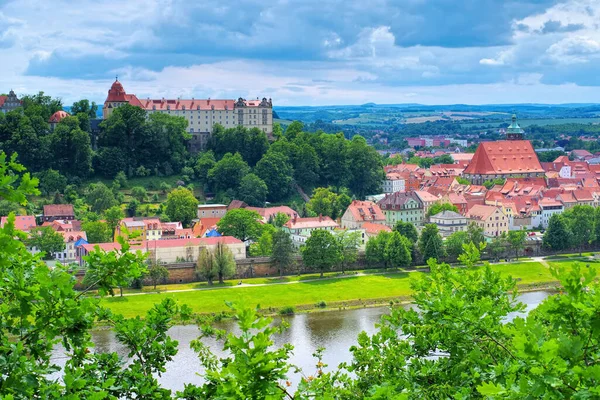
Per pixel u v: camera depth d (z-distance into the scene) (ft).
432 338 168.86
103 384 128.67
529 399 101.14
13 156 118.21
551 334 127.24
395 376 165.89
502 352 154.71
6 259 117.29
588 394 98.07
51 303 131.34
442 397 147.64
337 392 162.91
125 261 145.18
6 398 107.86
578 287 114.01
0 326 128.16
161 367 160.86
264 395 116.06
